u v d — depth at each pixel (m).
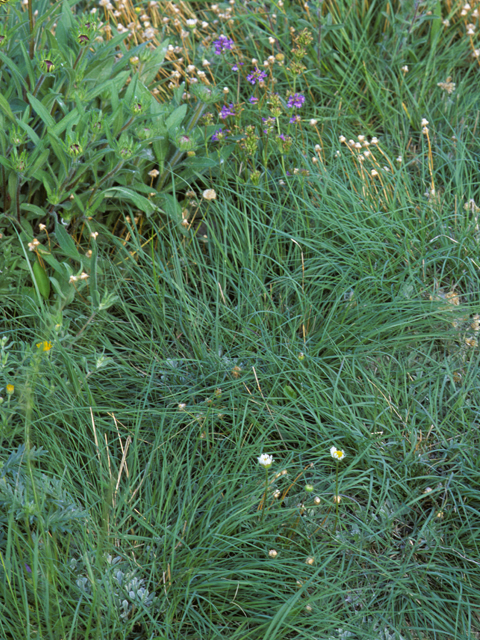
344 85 3.95
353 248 3.03
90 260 2.92
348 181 3.41
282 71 3.84
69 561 2.11
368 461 2.44
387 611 2.09
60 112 3.10
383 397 2.58
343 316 2.82
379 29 4.22
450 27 4.21
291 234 3.19
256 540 2.19
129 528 2.23
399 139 3.59
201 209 3.35
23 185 3.01
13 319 2.68
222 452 2.49
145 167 3.25
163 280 3.07
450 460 2.44
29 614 1.94
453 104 3.81
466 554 2.24
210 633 2.03
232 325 2.89
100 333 2.85
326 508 2.36
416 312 2.83
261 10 4.17
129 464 2.41
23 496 2.11
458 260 3.06
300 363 2.60
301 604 2.04
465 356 2.77
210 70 3.93
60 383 2.48
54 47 2.92
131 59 3.23
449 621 2.11
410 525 2.39
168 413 2.51
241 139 3.29
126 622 2.01
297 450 2.44
